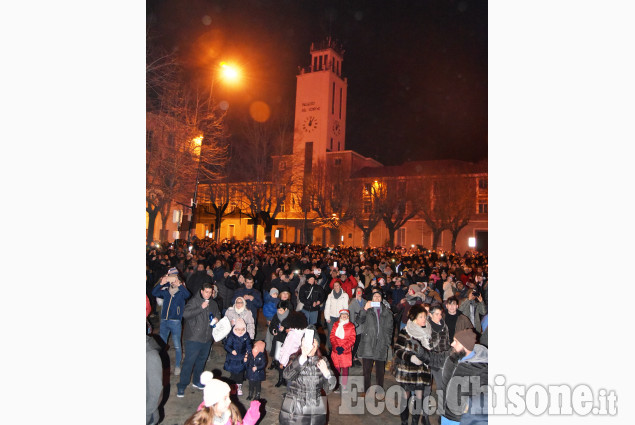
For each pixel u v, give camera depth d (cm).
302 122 6944
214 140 2173
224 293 1055
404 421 533
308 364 421
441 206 4334
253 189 3697
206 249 1862
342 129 7412
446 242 4966
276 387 682
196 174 2150
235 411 332
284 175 3966
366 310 654
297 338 499
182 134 1950
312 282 905
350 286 1116
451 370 399
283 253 2247
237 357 615
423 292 813
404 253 3769
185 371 612
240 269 1170
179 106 1919
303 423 411
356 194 4578
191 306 620
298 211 5297
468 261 1914
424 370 523
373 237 5306
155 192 1997
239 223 6222
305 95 6975
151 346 429
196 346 618
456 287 1045
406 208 4506
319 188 4712
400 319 848
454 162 5431
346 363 646
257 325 1155
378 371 645
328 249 2866
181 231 2909
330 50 7181
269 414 574
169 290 718
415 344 520
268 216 3544
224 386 322
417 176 4578
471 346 392
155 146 1889
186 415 551
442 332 516
